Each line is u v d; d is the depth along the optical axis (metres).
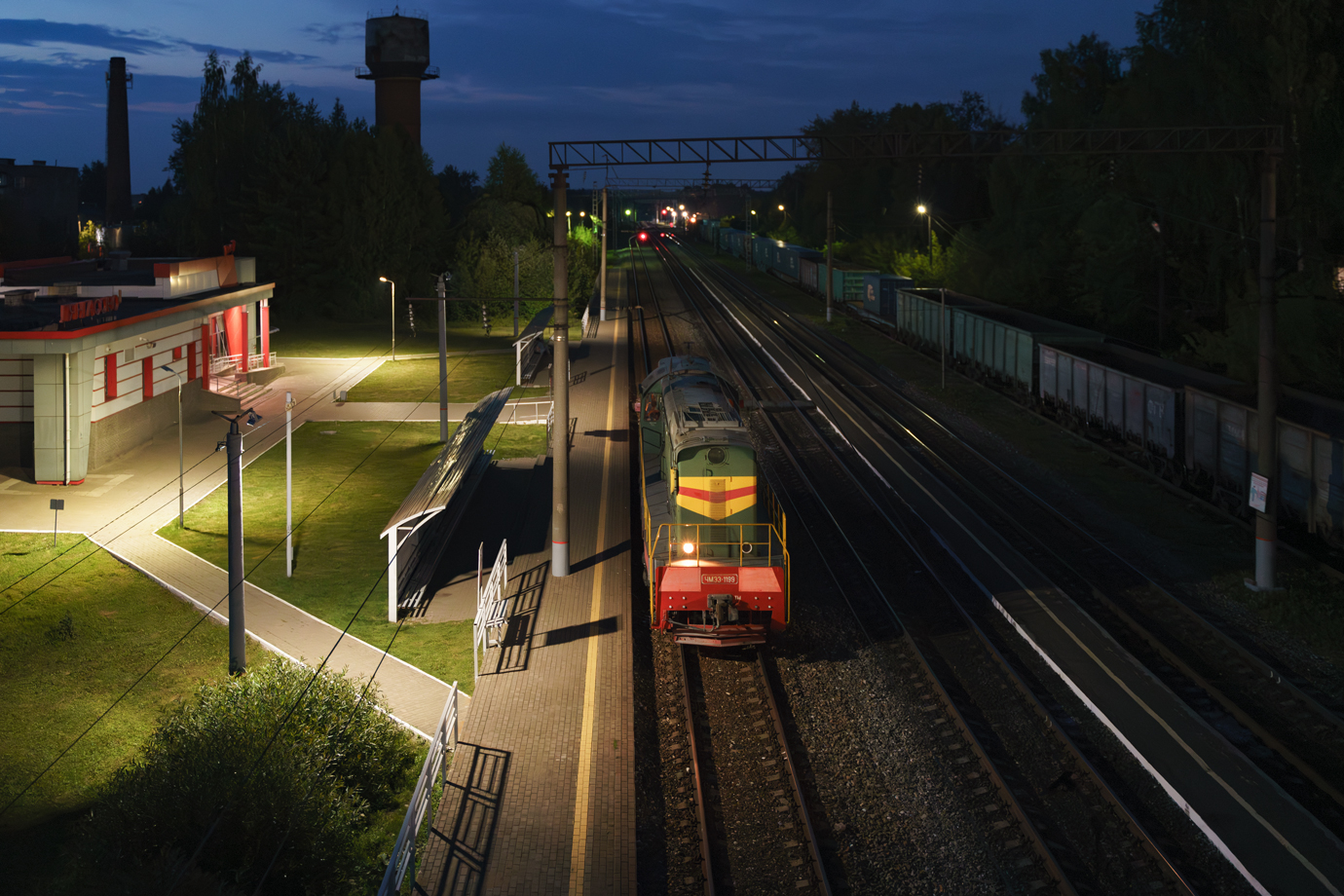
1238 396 31.72
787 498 29.33
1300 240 33.47
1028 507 27.73
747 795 14.60
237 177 78.38
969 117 108.75
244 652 18.58
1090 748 15.51
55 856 13.46
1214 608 20.72
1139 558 23.66
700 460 19.30
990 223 66.19
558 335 22.55
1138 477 30.47
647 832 13.70
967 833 13.51
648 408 24.38
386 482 32.00
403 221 75.25
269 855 12.48
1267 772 14.69
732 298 80.75
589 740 15.78
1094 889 12.25
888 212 90.06
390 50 95.38
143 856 12.15
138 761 15.08
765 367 50.69
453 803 14.05
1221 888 12.23
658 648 19.77
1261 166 20.42
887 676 18.14
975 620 20.41
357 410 42.62
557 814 13.80
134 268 53.38
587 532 26.34
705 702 17.41
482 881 12.38
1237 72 35.44
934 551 24.56
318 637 20.11
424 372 52.03
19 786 15.23
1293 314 31.78
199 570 24.05
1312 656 18.44
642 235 187.88
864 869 12.84
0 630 20.30
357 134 75.88
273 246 73.69
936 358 51.56
